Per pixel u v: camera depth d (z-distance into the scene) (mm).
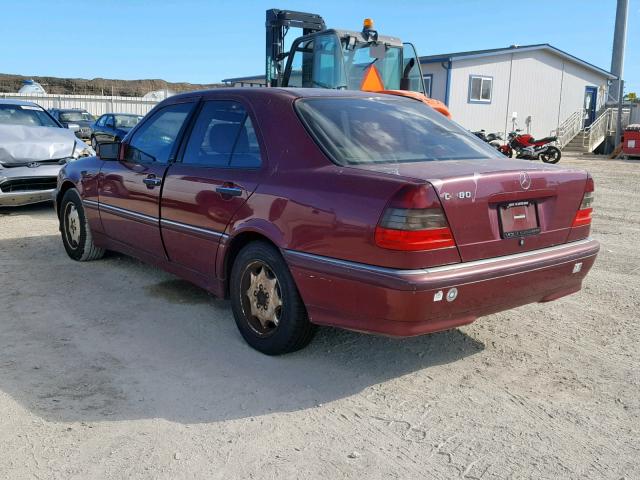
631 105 28281
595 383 3637
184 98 4820
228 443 2959
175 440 2977
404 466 2795
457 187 3203
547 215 3668
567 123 28391
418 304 3121
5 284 5379
